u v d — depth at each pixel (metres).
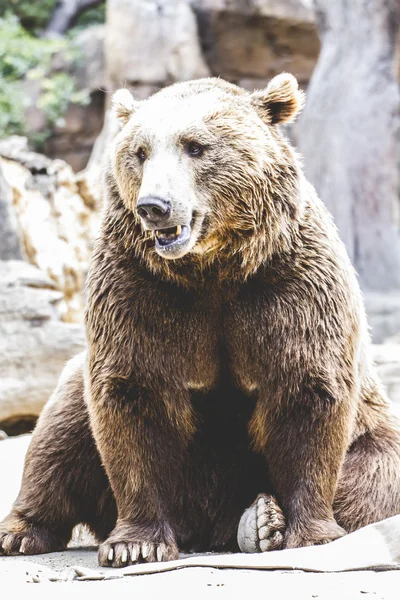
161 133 9.72
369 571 8.50
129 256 10.14
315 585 8.01
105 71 46.56
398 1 39.72
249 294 10.09
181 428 10.40
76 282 26.27
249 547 10.17
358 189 39.53
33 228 25.66
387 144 39.81
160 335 10.09
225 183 9.82
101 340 10.24
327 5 40.34
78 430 11.14
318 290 10.10
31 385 18.02
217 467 10.77
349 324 10.27
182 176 9.57
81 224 27.08
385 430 11.37
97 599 7.82
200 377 10.30
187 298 10.07
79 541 11.96
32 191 26.31
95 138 47.44
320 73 40.53
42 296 18.64
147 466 10.23
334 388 10.06
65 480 11.15
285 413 10.21
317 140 39.97
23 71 47.31
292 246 10.09
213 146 9.81
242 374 10.30
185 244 9.45
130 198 9.95
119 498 10.29
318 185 39.91
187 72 44.34
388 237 39.53
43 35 52.22
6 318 18.38
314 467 10.12
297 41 45.50
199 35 45.03
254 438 10.56
